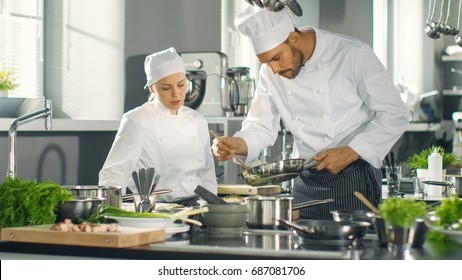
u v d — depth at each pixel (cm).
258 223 298
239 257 240
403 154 788
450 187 504
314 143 369
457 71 830
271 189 469
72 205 283
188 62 539
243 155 380
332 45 365
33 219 280
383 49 844
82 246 256
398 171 506
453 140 795
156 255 246
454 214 265
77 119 479
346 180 357
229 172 514
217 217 282
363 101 370
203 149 420
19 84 454
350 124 367
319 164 353
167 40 554
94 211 288
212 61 534
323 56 363
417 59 827
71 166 487
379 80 361
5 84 440
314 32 366
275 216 297
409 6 833
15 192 285
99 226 259
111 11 509
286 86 372
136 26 523
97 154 507
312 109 367
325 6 765
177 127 407
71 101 500
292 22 357
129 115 397
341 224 270
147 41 533
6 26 473
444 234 264
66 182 484
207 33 602
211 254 241
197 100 536
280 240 268
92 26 505
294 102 371
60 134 478
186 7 575
